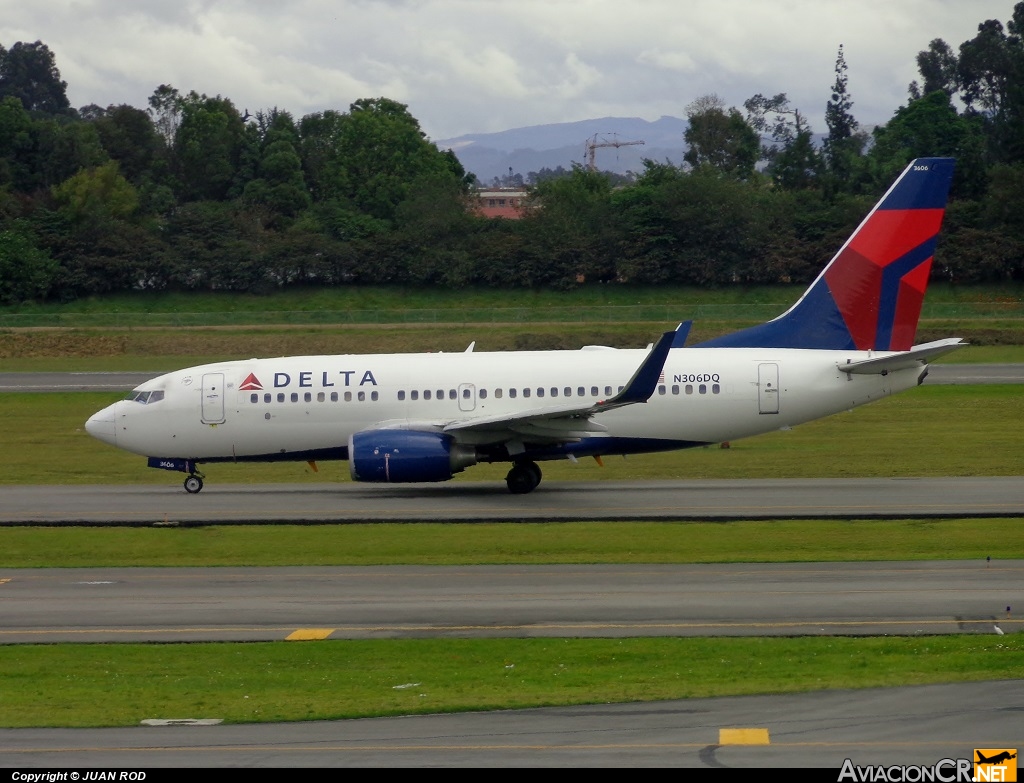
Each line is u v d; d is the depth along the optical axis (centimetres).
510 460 15812
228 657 8681
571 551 12125
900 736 6675
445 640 8988
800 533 12675
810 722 6931
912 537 12344
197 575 11388
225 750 6738
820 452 19125
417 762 6475
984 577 10525
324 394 16075
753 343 16150
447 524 13612
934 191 15650
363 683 8000
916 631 8862
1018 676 7662
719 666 8156
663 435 15725
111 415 16300
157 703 7612
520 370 15988
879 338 15988
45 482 17788
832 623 9150
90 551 12550
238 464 19762
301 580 11094
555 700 7475
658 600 10019
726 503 14650
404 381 16025
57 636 9300
